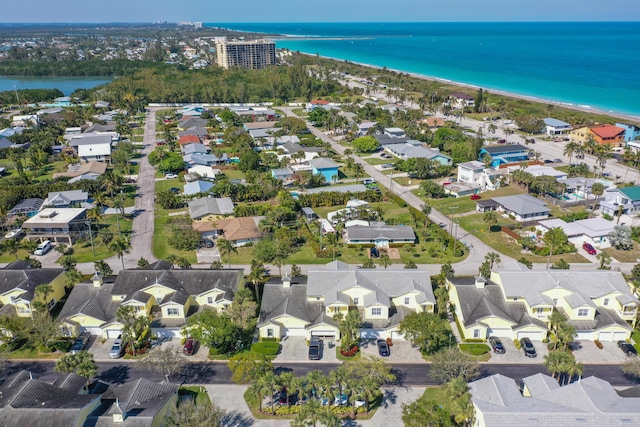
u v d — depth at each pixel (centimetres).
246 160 19350
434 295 9762
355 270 9862
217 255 12562
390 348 8900
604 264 11562
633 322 9181
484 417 6253
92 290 9681
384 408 7438
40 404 6488
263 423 7144
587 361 8475
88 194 16112
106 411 6619
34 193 16288
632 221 14400
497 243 13212
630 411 6366
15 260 12400
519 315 9156
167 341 9112
